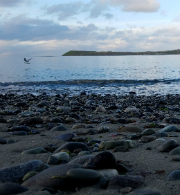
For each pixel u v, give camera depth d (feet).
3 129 18.49
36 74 100.68
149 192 7.36
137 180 8.35
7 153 12.67
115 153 12.28
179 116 25.75
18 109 29.73
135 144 13.47
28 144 14.46
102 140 15.48
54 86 67.21
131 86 66.03
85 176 8.29
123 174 9.46
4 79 82.33
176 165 9.96
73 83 71.72
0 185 8.17
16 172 9.57
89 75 93.04
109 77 84.94
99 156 9.53
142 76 87.10
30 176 9.23
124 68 128.06
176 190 7.71
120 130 18.10
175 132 16.92
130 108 29.89
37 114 26.63
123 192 7.66
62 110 29.45
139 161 10.90
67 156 11.51
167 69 119.55
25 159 11.57
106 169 9.30
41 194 7.83
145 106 33.17
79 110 30.30
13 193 7.93
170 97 45.73
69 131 18.26
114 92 55.36
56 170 8.88
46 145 14.28
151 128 18.10
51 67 147.23
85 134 17.35
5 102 39.34
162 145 12.46
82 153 12.09
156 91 56.39
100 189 8.17
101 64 174.19
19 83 72.49
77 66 152.97
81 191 8.09
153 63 182.91
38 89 61.87
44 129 19.22
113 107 31.81
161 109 31.78
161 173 9.22
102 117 25.50
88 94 52.16
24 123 21.42
